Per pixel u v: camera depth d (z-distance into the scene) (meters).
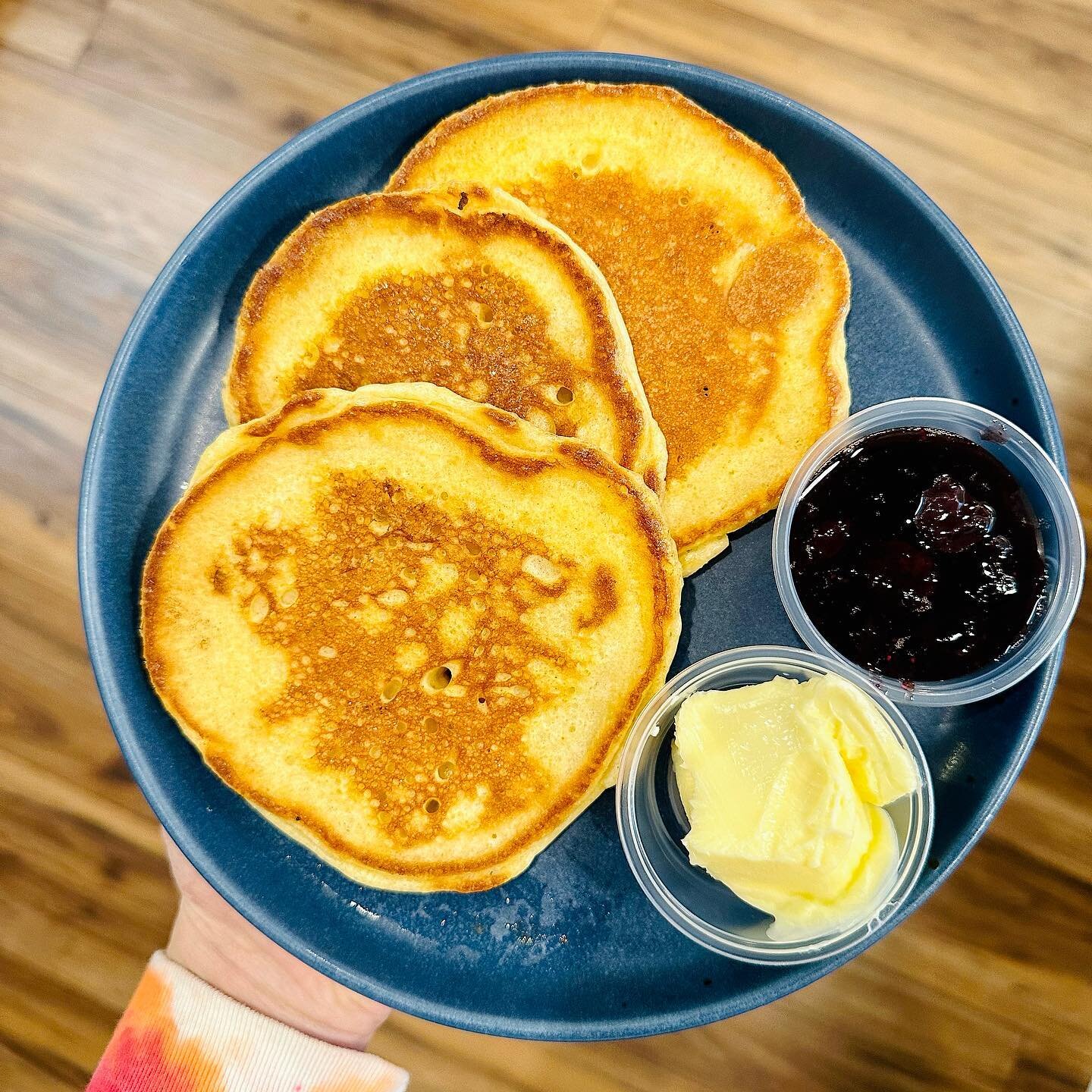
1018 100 0.32
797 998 0.33
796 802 0.26
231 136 0.33
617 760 0.28
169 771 0.28
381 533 0.28
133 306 0.34
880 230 0.30
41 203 0.34
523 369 0.29
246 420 0.29
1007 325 0.28
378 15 0.33
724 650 0.29
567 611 0.28
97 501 0.28
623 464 0.28
